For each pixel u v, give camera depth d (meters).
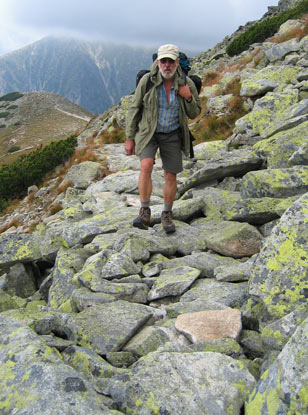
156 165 14.48
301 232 4.31
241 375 3.38
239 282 5.40
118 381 3.31
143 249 6.43
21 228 16.73
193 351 3.91
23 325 4.03
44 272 9.62
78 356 3.76
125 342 4.22
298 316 3.68
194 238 6.97
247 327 4.41
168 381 3.27
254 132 13.30
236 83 20.25
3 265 9.04
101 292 5.39
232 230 6.39
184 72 6.27
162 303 5.32
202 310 4.69
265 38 32.34
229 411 3.07
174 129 6.46
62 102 173.62
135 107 6.42
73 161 23.83
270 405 2.87
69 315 4.69
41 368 3.20
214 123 17.38
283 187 7.23
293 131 9.23
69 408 2.84
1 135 135.38
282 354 3.08
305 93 13.66
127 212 9.16
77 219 10.66
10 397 3.03
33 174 24.86
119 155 19.97
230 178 9.28
